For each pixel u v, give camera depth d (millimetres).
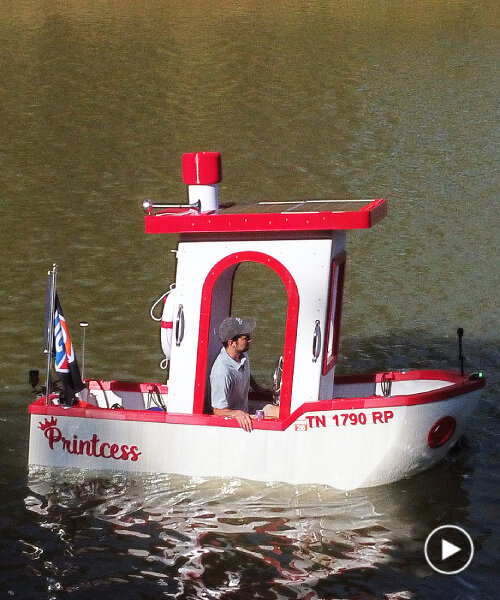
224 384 9031
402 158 23438
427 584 7809
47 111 28359
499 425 10672
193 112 28359
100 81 32281
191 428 8969
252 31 41375
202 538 8398
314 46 38000
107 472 9195
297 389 8977
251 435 8906
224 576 7891
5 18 44719
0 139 25344
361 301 14789
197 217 8766
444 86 31250
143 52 36969
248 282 15477
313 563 8070
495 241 17500
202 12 46438
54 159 23453
